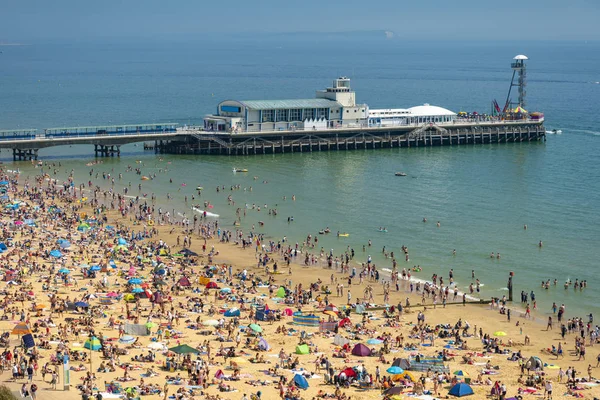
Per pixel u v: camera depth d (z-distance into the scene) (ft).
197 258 524.11
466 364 358.23
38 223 581.53
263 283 476.13
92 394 293.23
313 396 307.58
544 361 371.15
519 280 493.77
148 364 332.60
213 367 335.47
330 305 431.02
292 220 630.74
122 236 564.71
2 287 431.43
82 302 401.49
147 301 428.15
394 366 338.13
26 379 304.09
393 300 458.50
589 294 470.39
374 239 579.89
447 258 536.83
